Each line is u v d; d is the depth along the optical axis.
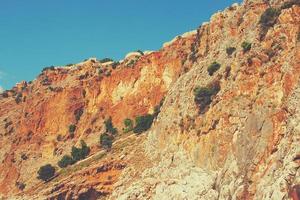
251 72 91.44
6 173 137.12
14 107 161.12
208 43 112.31
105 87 139.62
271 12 95.19
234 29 105.75
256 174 80.50
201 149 93.44
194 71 107.75
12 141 146.62
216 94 97.38
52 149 136.12
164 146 103.06
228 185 83.50
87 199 110.00
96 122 134.88
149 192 97.75
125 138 122.19
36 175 130.62
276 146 80.69
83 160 123.94
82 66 151.12
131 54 145.12
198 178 90.50
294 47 88.00
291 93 83.38
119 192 103.62
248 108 88.88
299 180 72.94
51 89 148.12
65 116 140.12
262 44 93.19
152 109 129.00
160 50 134.38
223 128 90.56
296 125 78.94
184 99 104.06
